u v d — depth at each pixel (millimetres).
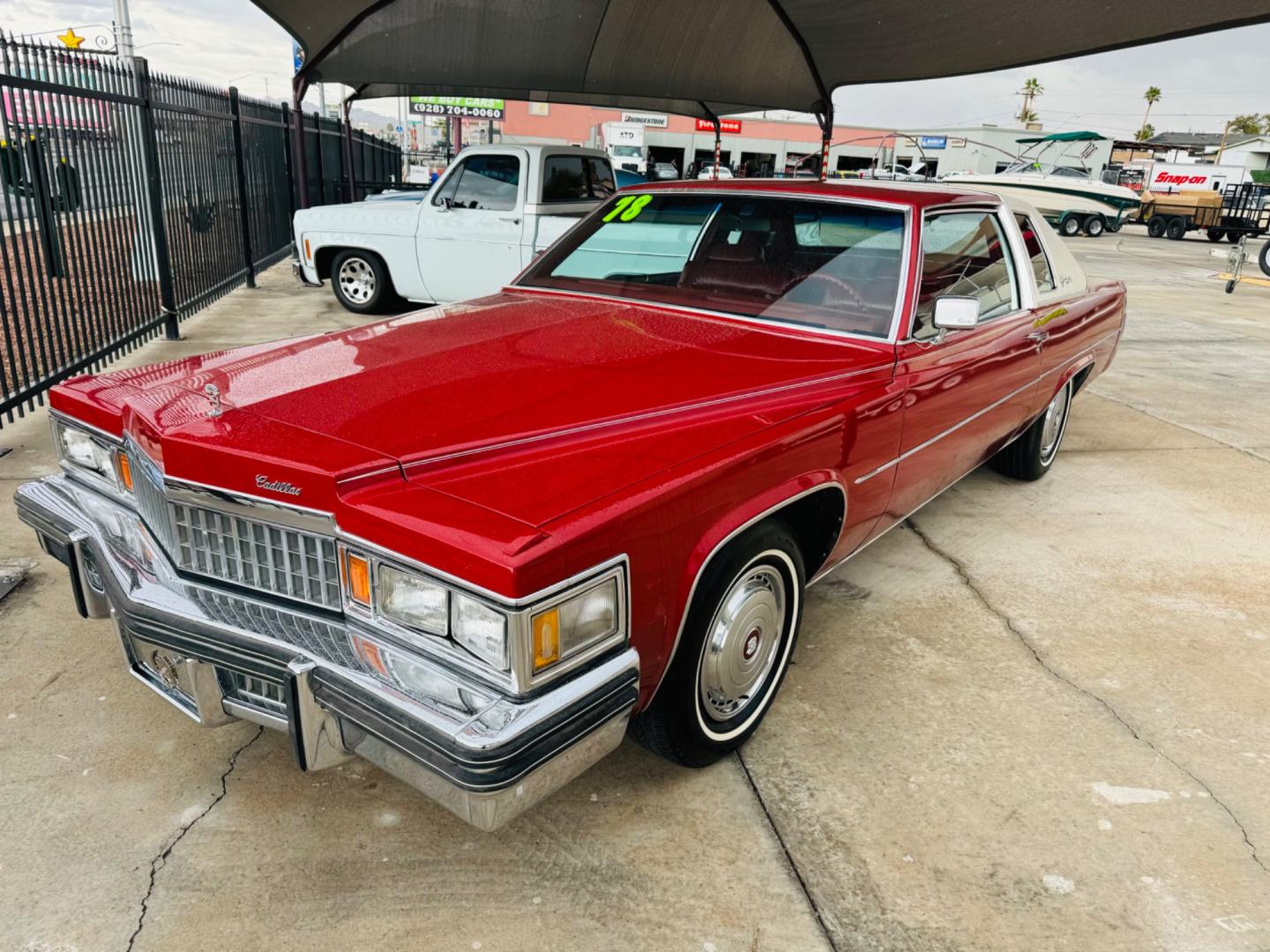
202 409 2143
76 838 2154
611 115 42031
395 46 9672
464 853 2174
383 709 1745
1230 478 5273
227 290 9648
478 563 1635
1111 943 2002
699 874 2143
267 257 11898
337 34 9391
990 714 2852
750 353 2740
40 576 3381
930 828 2332
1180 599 3727
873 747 2650
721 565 2205
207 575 2064
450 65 10352
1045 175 28656
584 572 1746
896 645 3250
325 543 1873
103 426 2354
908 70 9461
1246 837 2357
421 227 8383
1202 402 7055
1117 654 3262
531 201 7922
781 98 11211
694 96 11484
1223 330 10672
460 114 33750
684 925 1996
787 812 2363
